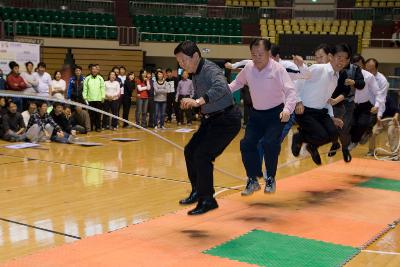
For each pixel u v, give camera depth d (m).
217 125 3.68
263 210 4.52
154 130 11.23
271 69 3.95
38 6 18.09
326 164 7.17
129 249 3.38
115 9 19.05
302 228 3.99
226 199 4.92
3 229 3.84
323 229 3.98
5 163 6.68
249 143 4.12
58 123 9.23
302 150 7.46
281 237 3.74
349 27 18.53
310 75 4.72
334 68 4.79
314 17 20.66
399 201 5.01
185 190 5.34
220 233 3.80
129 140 9.30
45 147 8.16
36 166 6.50
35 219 4.13
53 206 4.56
